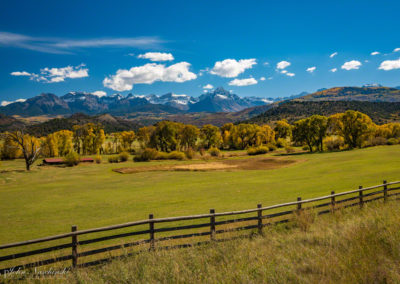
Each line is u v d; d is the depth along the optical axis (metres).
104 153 120.62
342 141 88.06
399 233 7.48
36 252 7.54
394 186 21.72
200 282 6.19
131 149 120.94
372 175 29.64
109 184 43.41
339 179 29.83
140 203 26.08
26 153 66.12
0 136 66.44
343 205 13.11
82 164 76.94
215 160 79.81
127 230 16.55
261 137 116.00
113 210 23.78
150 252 8.45
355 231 8.20
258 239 9.38
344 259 6.41
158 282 6.30
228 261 7.32
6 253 13.91
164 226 16.50
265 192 26.73
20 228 19.48
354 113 84.69
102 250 8.45
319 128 87.81
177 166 67.56
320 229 9.57
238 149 119.62
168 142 109.12
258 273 6.25
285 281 5.74
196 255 7.97
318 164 52.38
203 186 35.59
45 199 32.38
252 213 17.47
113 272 7.03
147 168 65.50
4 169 64.44
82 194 34.81
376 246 7.00
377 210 11.53
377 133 96.62
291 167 54.62
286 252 7.61
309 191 24.42
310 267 6.26
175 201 25.83
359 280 5.50
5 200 32.78
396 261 6.01
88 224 19.30
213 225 9.80
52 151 102.44
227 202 23.05
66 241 15.39
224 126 129.38
